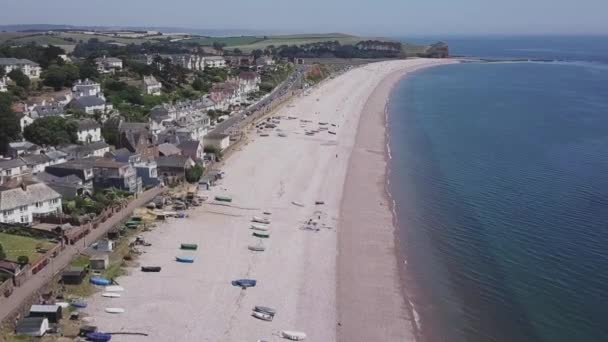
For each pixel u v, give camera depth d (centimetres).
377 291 7738
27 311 6656
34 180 10031
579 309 7269
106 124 15588
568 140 16638
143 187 11662
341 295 7606
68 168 11275
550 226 9894
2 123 12975
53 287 7269
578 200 11219
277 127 18750
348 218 10419
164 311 6950
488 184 12344
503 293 7688
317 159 14638
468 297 7606
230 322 6794
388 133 17962
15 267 7312
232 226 9838
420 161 14438
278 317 6975
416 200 11406
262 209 10756
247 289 7612
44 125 13800
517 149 15525
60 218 9425
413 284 7956
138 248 8719
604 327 6875
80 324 6538
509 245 9150
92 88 19650
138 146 13250
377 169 13712
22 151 12669
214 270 8119
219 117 19788
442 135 17538
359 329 6831
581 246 9062
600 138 16912
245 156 14788
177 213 10250
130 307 6994
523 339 6650
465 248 9088
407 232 9775
